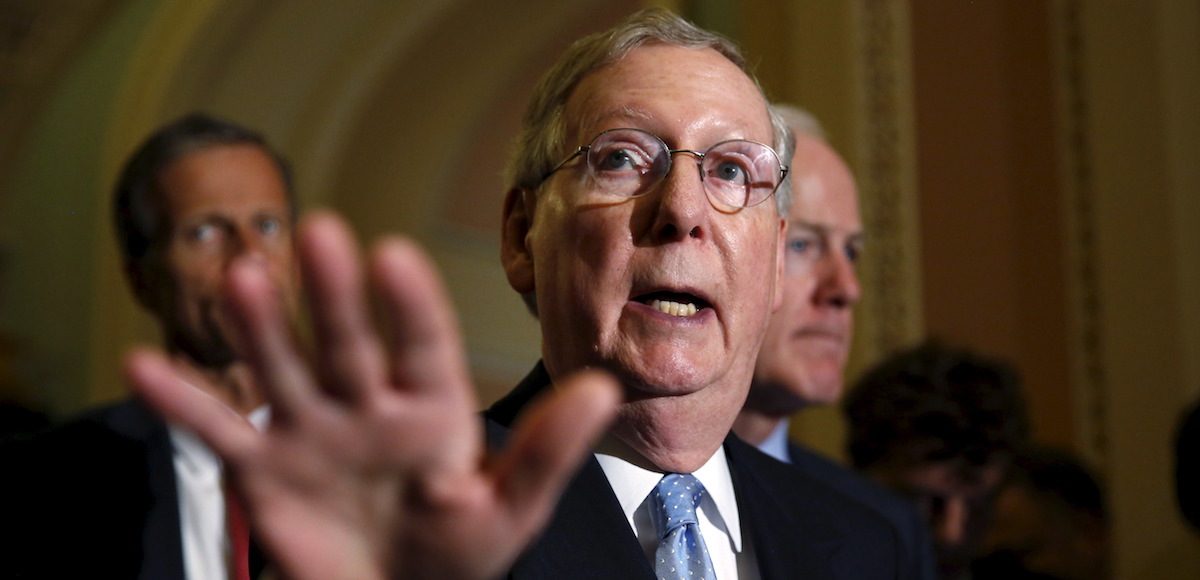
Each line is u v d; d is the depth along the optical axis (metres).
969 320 4.75
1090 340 4.69
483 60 11.02
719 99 1.72
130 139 8.27
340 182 10.52
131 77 8.38
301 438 0.92
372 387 0.91
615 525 1.59
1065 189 4.77
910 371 3.00
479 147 11.64
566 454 0.94
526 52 11.22
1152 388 4.59
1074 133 4.78
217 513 2.09
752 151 1.71
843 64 4.77
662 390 1.62
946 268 4.75
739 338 1.68
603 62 1.77
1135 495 4.56
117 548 2.02
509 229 1.87
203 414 0.90
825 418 4.56
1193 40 4.69
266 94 9.47
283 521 0.92
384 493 0.94
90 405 7.84
